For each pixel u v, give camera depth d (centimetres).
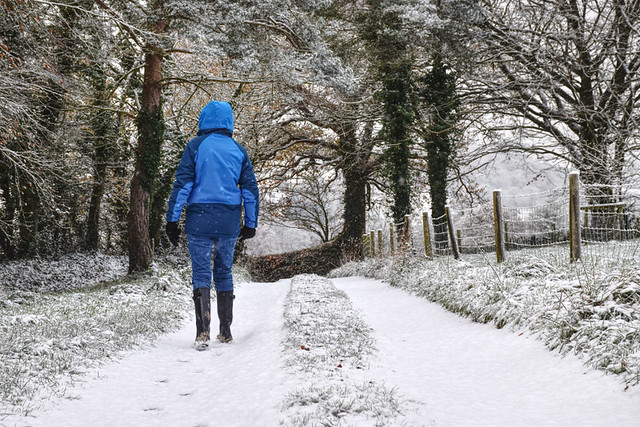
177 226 507
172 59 1994
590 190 1733
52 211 2312
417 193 3038
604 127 1972
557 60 1947
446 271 950
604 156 1828
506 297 623
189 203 512
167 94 2428
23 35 1270
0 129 1262
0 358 407
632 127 1839
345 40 2095
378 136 1997
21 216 1998
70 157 2038
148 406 335
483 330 589
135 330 565
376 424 276
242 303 965
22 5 1217
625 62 1969
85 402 333
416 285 1023
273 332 567
